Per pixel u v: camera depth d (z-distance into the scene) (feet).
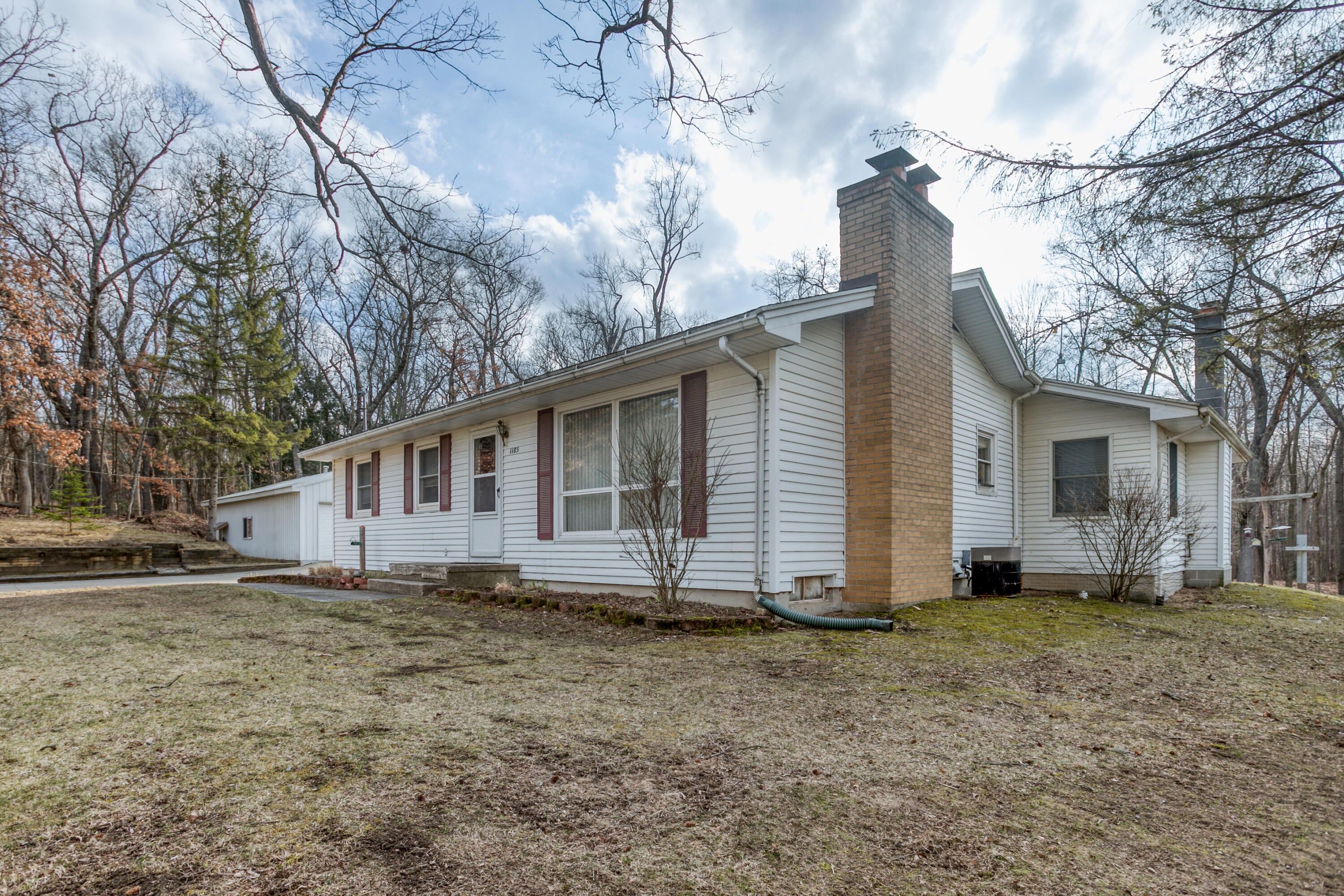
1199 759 10.69
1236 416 81.51
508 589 28.73
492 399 31.86
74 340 57.00
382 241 21.26
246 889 6.15
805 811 8.18
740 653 17.75
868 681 14.90
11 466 83.56
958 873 6.82
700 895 6.28
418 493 42.39
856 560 26.21
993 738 11.32
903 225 27.20
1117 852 7.43
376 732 10.61
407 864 6.66
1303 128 12.54
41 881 6.22
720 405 25.17
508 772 9.13
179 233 78.07
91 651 16.80
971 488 33.53
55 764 9.12
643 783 8.89
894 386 25.89
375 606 26.00
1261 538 77.77
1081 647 19.95
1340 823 8.39
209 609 24.89
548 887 6.33
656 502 23.86
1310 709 13.89
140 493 93.97
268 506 76.43
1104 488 33.73
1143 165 13.84
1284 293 14.43
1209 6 13.00
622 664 16.11
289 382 76.89
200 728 10.69
